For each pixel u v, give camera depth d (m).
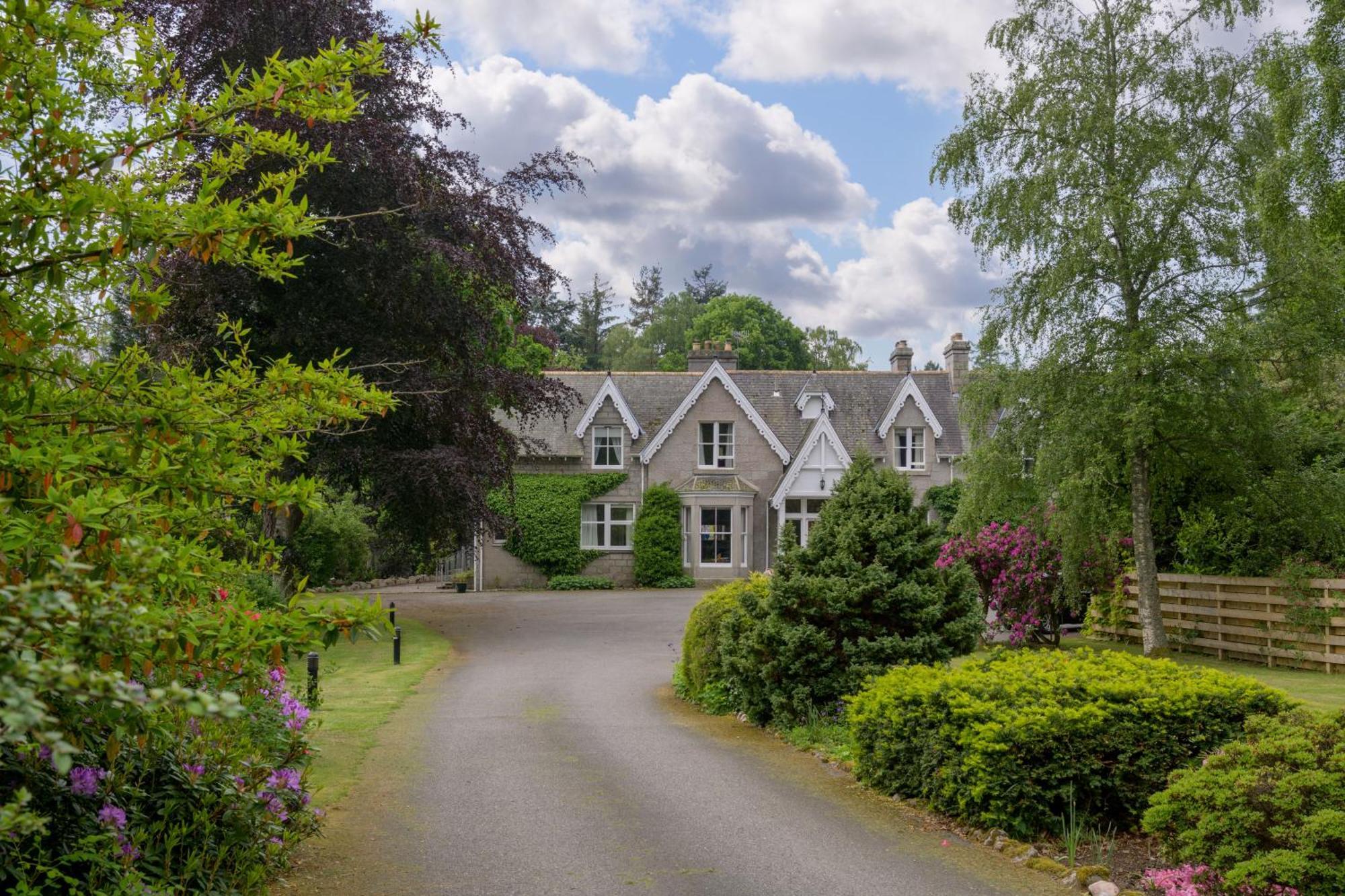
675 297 75.81
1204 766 5.68
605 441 37.41
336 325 17.50
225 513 4.20
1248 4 16.55
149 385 3.50
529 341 30.88
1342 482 16.33
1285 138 15.41
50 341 3.32
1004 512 17.78
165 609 2.86
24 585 2.12
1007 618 17.66
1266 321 16.31
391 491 18.45
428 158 18.62
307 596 3.48
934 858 6.17
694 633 12.46
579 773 8.41
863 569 10.15
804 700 9.99
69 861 3.67
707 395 37.88
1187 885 5.26
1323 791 4.97
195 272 15.06
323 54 3.73
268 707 5.81
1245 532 17.14
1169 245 16.62
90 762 4.04
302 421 4.05
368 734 10.09
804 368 65.44
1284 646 15.74
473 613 26.14
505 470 20.95
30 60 3.23
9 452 2.85
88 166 3.42
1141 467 17.47
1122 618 19.16
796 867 5.98
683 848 6.34
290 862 5.86
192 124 3.71
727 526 37.41
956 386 39.12
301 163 4.01
